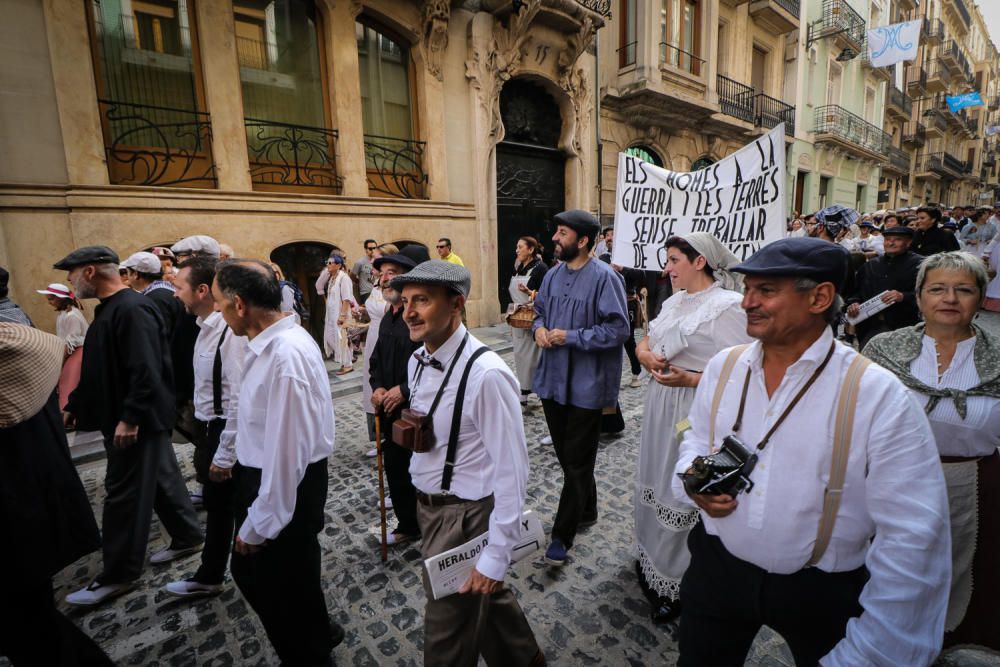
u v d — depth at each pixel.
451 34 8.80
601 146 11.43
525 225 10.59
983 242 10.20
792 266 1.10
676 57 12.19
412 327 1.59
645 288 7.67
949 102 23.98
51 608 1.79
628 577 2.62
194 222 6.35
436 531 1.63
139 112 6.19
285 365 1.69
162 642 2.29
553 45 10.05
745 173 2.93
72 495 1.88
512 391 1.57
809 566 1.18
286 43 7.41
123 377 2.53
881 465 1.05
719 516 1.24
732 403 1.30
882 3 22.25
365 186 8.02
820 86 18.39
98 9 5.89
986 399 1.73
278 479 1.67
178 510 2.88
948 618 1.88
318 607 1.97
